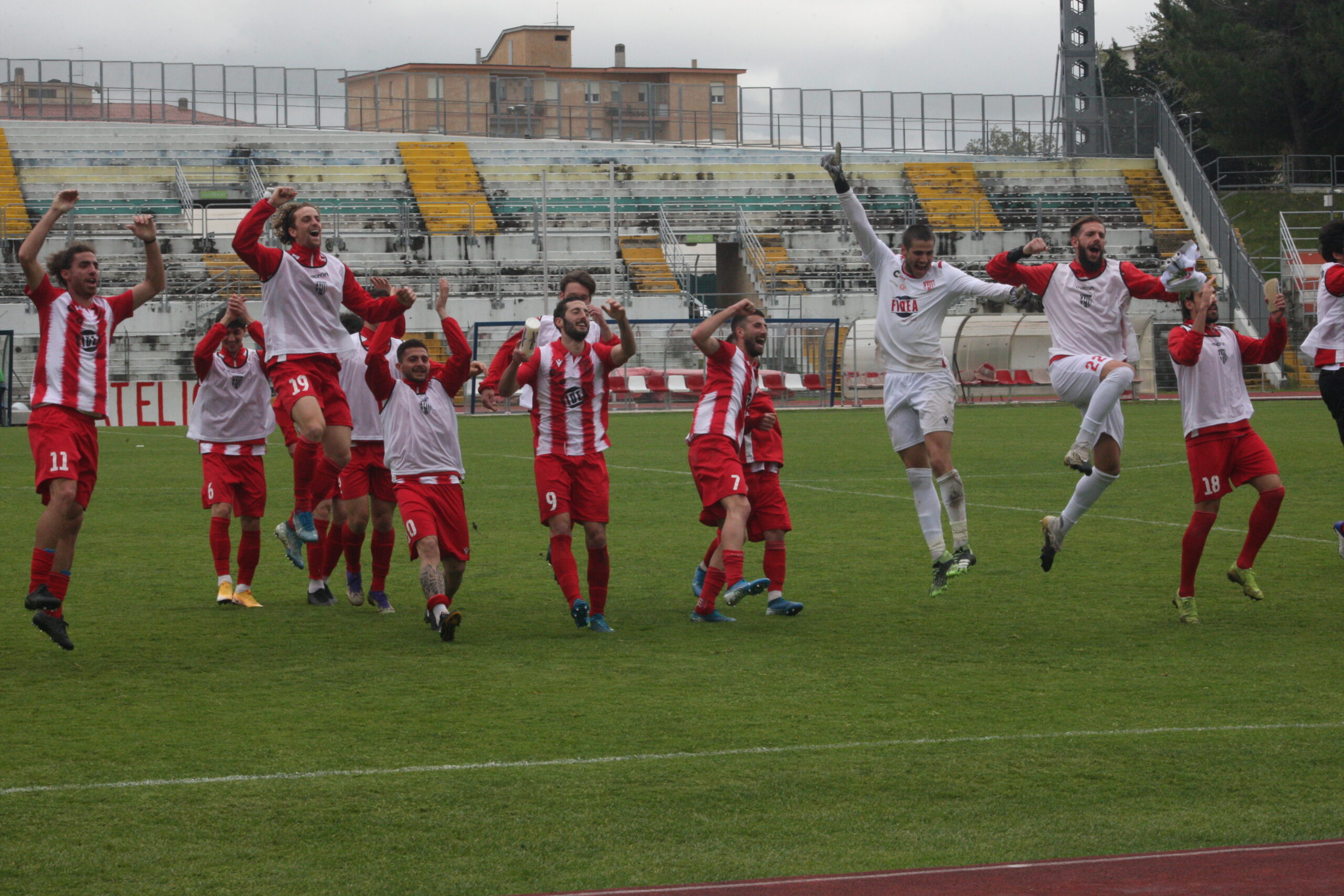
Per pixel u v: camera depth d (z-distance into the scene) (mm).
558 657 10312
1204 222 62875
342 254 57312
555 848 6059
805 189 65688
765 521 12320
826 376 54125
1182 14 69250
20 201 57625
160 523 18656
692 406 51656
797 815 6488
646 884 5609
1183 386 11719
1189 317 12070
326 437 11891
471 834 6242
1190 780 6980
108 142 61750
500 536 17406
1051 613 12141
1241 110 67188
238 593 12766
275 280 11812
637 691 9094
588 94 70812
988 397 52500
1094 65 69688
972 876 5543
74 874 5754
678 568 15000
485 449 31797
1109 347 12430
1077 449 11859
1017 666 9898
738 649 10617
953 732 7969
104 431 38750
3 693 9039
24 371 51125
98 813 6523
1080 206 65750
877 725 8148
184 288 53500
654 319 54312
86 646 10727
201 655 10383
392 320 11578
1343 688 9102
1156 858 5738
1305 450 28453
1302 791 6766
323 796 6777
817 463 27312
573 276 11656
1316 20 64750
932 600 12867
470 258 58844
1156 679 9430
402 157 63969
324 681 9438
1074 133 69688
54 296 10516
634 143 69500
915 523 18484
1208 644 10680
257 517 12766
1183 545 11688
